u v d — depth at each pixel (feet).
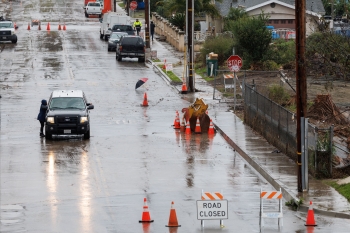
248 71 325.01
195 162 202.59
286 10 514.68
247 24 368.07
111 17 497.05
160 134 242.17
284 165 192.44
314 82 296.30
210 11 504.84
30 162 200.95
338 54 199.41
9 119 265.34
